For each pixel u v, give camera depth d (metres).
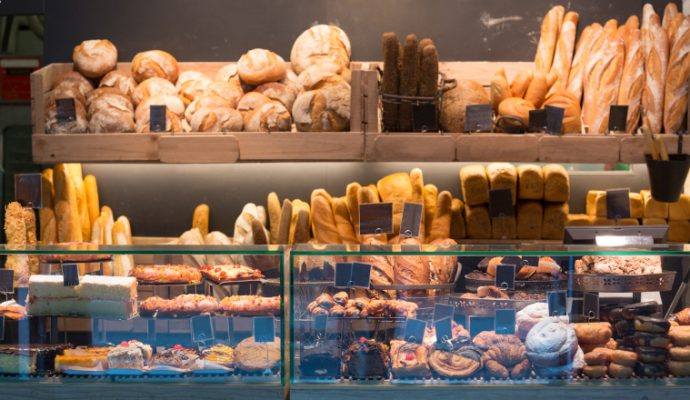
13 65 4.60
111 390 2.40
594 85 3.71
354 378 2.38
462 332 2.44
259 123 3.52
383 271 2.43
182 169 4.11
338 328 2.40
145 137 3.51
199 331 2.46
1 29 4.55
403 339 2.42
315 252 2.39
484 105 3.44
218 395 2.38
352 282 2.41
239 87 3.80
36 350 2.45
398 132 3.50
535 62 3.95
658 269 2.46
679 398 2.38
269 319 2.41
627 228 2.91
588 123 3.69
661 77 3.65
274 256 2.43
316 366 2.38
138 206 4.12
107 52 3.86
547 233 3.76
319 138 3.46
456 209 3.76
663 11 4.05
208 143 3.48
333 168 4.09
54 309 2.50
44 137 3.54
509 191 3.57
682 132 3.56
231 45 4.09
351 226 3.54
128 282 2.47
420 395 2.36
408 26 4.06
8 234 3.36
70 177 3.85
